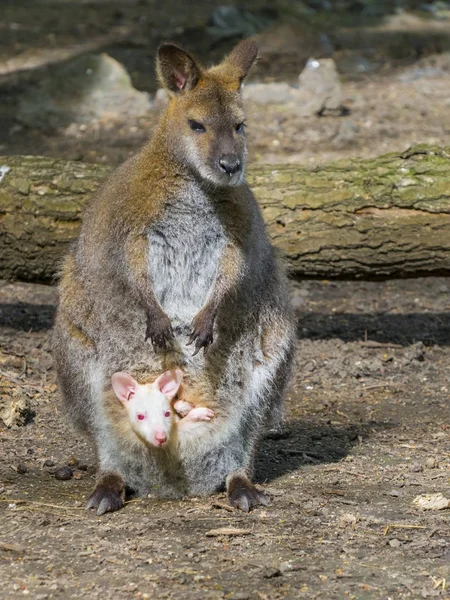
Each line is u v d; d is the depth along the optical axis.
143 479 9.77
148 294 9.59
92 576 7.96
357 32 30.31
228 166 9.54
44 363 13.51
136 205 9.65
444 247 13.81
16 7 32.91
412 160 13.94
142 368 9.92
